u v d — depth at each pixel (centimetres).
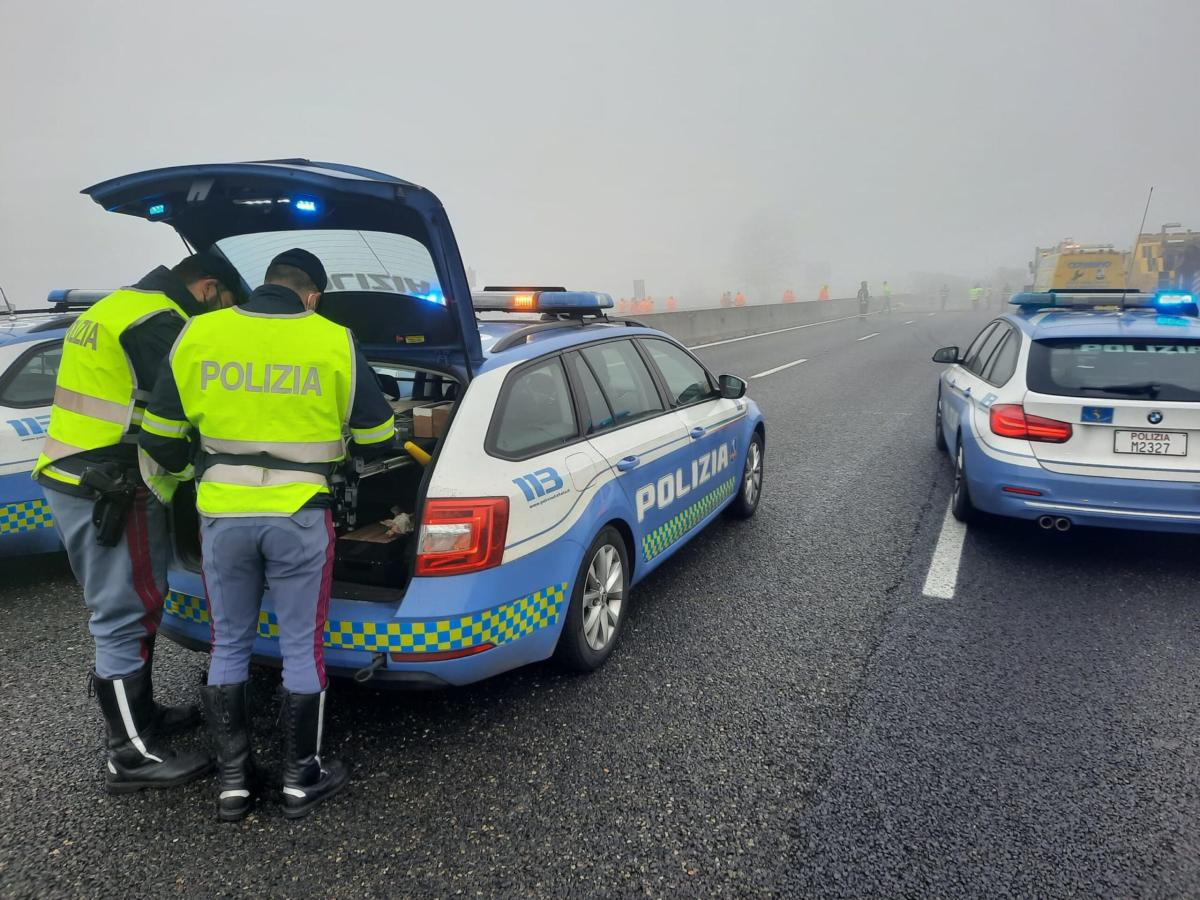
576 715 313
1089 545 511
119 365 253
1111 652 364
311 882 225
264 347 239
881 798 263
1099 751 289
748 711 316
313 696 252
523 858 235
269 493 239
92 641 374
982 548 502
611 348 394
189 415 239
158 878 227
